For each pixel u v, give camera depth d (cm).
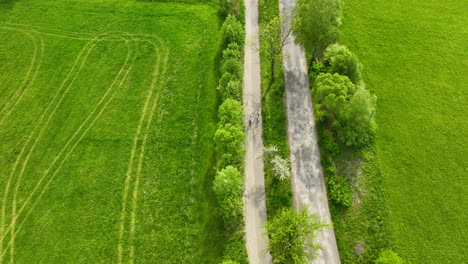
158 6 7875
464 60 6388
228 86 5678
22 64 7269
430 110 5775
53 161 5866
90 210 5253
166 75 6650
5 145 6156
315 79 5806
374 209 4762
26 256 4959
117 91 6575
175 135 5844
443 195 4900
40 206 5397
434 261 4403
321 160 5191
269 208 4809
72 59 7219
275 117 5709
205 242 4703
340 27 6938
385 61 6444
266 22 7162
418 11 7206
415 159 5231
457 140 5425
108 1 8138
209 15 7519
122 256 4797
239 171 5138
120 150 5825
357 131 5116
